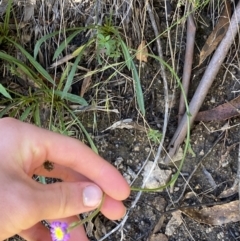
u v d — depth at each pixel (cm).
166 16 36
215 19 37
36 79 37
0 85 35
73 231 31
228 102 37
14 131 27
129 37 37
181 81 37
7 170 25
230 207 38
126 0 37
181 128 37
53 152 28
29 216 24
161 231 39
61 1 37
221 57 36
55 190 25
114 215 30
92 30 37
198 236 38
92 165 28
